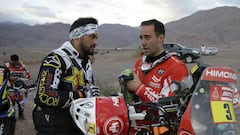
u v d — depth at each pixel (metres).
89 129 2.23
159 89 2.93
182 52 26.89
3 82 4.77
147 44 3.06
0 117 4.74
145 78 3.06
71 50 2.98
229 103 2.07
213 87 2.08
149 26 3.04
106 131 2.19
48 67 2.86
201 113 2.03
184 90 2.29
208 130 1.99
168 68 2.90
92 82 3.27
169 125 2.18
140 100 2.80
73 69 2.94
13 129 4.91
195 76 2.29
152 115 2.25
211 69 2.10
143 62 3.18
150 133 2.24
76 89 2.96
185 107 2.20
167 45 27.41
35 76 19.56
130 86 2.75
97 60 35.84
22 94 8.47
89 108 2.26
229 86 2.10
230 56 36.44
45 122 2.90
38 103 2.86
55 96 2.79
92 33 2.99
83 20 2.99
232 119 2.03
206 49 38.88
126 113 2.23
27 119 8.66
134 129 2.31
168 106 2.29
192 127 2.01
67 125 2.91
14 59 9.00
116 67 25.30
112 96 2.48
